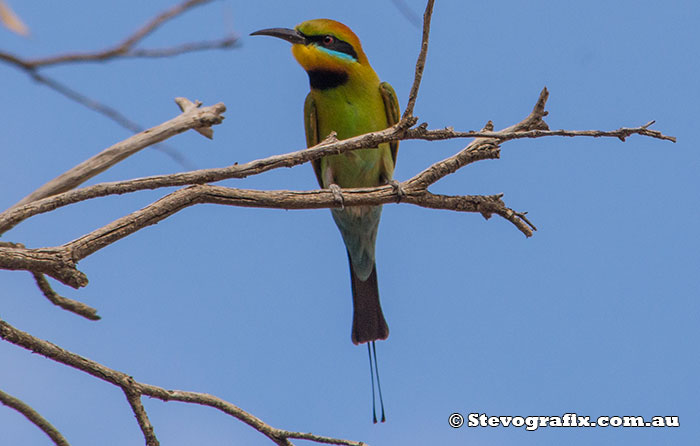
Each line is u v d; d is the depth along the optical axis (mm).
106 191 5664
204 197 6066
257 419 6055
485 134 6293
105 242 5609
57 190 5809
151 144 6039
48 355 5582
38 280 6133
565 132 6359
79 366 5676
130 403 5816
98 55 2543
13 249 5270
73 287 5508
